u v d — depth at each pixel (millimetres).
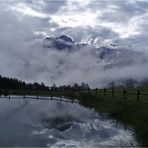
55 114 44844
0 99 78125
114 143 24891
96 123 35375
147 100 40469
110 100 47281
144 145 23656
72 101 68938
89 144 24641
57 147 23500
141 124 29375
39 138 26703
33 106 58312
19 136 27203
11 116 41188
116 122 35250
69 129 31781
